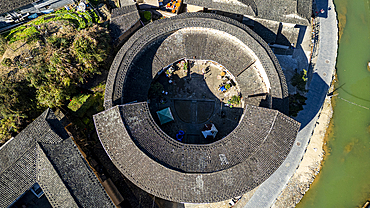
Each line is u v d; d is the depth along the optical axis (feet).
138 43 117.29
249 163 100.17
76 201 101.40
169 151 101.65
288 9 127.75
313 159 133.80
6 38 117.08
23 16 120.47
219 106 134.41
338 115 141.08
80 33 118.62
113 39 127.34
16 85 108.78
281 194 128.26
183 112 133.28
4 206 103.91
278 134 103.55
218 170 98.43
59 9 126.93
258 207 125.80
